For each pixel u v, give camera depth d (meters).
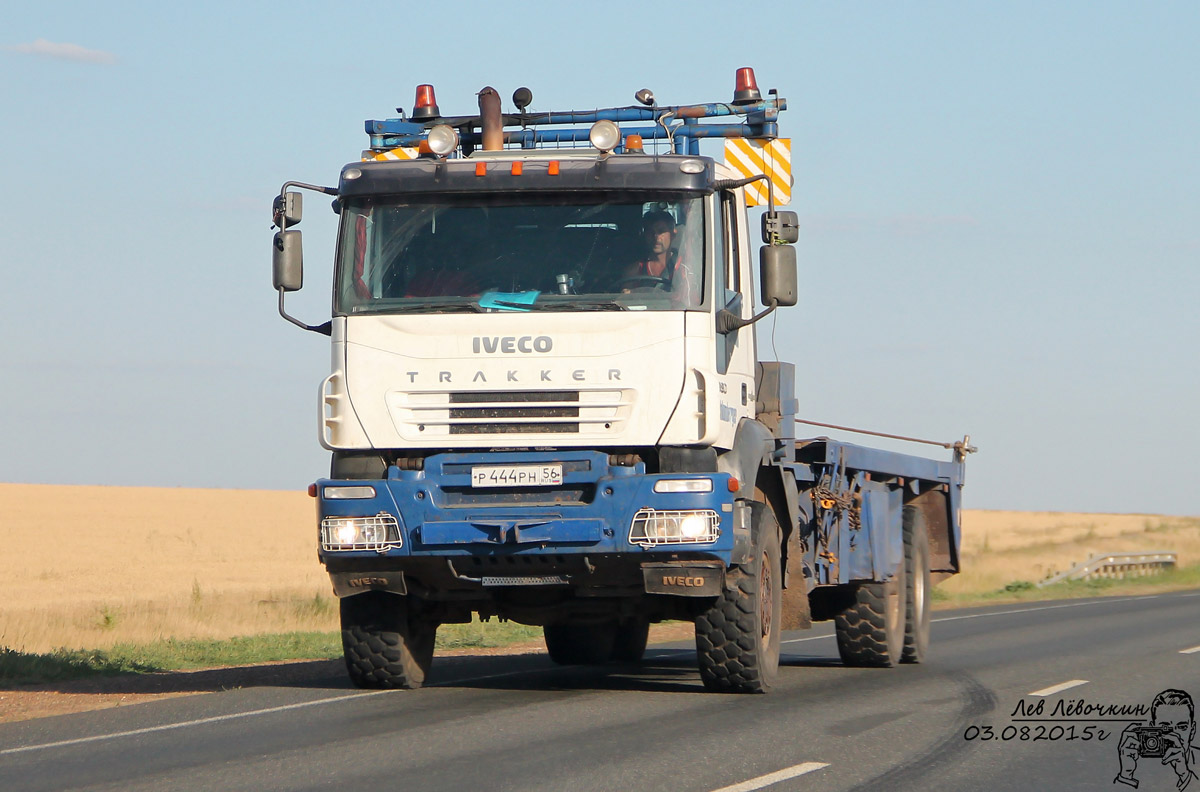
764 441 36.81
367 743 28.34
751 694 36.56
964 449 56.03
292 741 28.73
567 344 33.25
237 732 30.08
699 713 32.78
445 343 33.62
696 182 33.84
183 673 46.19
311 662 49.75
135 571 136.38
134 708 34.19
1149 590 114.56
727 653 35.47
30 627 65.75
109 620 66.06
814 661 50.09
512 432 33.38
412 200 34.56
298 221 35.50
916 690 38.31
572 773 25.12
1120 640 55.53
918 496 54.91
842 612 46.59
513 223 34.22
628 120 44.38
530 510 33.06
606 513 32.72
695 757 26.77
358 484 33.56
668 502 32.53
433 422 33.56
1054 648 52.41
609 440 33.09
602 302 33.44
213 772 25.45
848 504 44.28
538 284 33.75
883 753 27.62
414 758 26.64
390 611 36.81
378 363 33.84
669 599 36.00
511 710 33.16
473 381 33.47
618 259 33.72
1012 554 158.25
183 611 78.31
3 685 41.25
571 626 46.81
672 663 49.22
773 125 43.88
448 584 34.44
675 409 33.00
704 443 33.03
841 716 32.53
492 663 49.38
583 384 33.16
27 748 28.52
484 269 34.03
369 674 37.19
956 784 24.83
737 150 44.38
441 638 61.19
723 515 32.66
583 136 44.06
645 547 32.53
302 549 177.38
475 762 26.19
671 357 33.12
